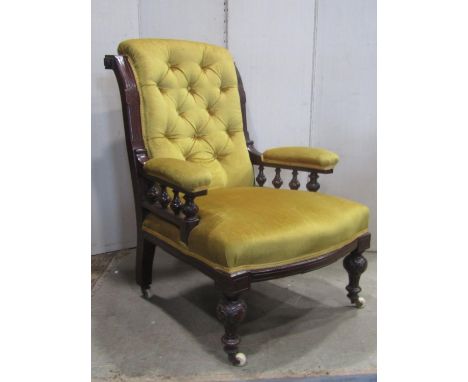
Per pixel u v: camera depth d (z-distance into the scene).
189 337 1.40
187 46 1.63
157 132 1.50
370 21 1.89
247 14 1.93
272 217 1.21
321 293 1.71
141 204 1.50
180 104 1.60
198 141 1.64
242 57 1.97
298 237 1.17
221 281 1.13
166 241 1.39
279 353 1.31
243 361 1.24
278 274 1.17
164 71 1.54
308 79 1.98
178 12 1.94
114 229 2.08
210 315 1.54
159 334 1.41
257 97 2.01
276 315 1.54
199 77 1.65
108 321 1.49
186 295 1.70
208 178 1.16
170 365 1.25
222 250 1.10
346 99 1.98
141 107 1.49
